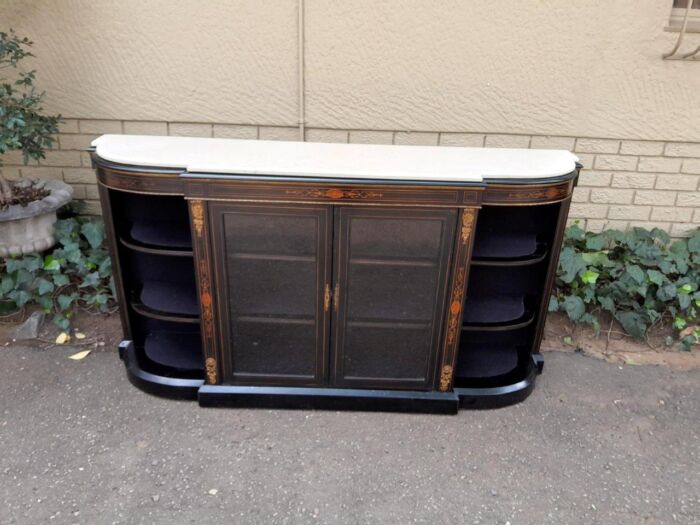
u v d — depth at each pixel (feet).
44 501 6.53
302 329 7.68
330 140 10.30
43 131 9.24
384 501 6.70
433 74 9.85
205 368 7.93
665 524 6.53
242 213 7.00
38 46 9.74
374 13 9.46
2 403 8.00
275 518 6.44
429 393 8.00
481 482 7.02
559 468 7.26
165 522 6.34
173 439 7.49
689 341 9.66
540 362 8.59
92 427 7.64
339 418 7.95
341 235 7.09
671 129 10.26
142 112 10.16
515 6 9.43
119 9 9.50
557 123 10.20
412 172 6.88
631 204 10.84
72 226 10.11
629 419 8.14
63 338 9.35
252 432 7.65
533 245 8.00
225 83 9.93
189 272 8.52
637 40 9.66
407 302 7.48
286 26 9.55
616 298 10.10
